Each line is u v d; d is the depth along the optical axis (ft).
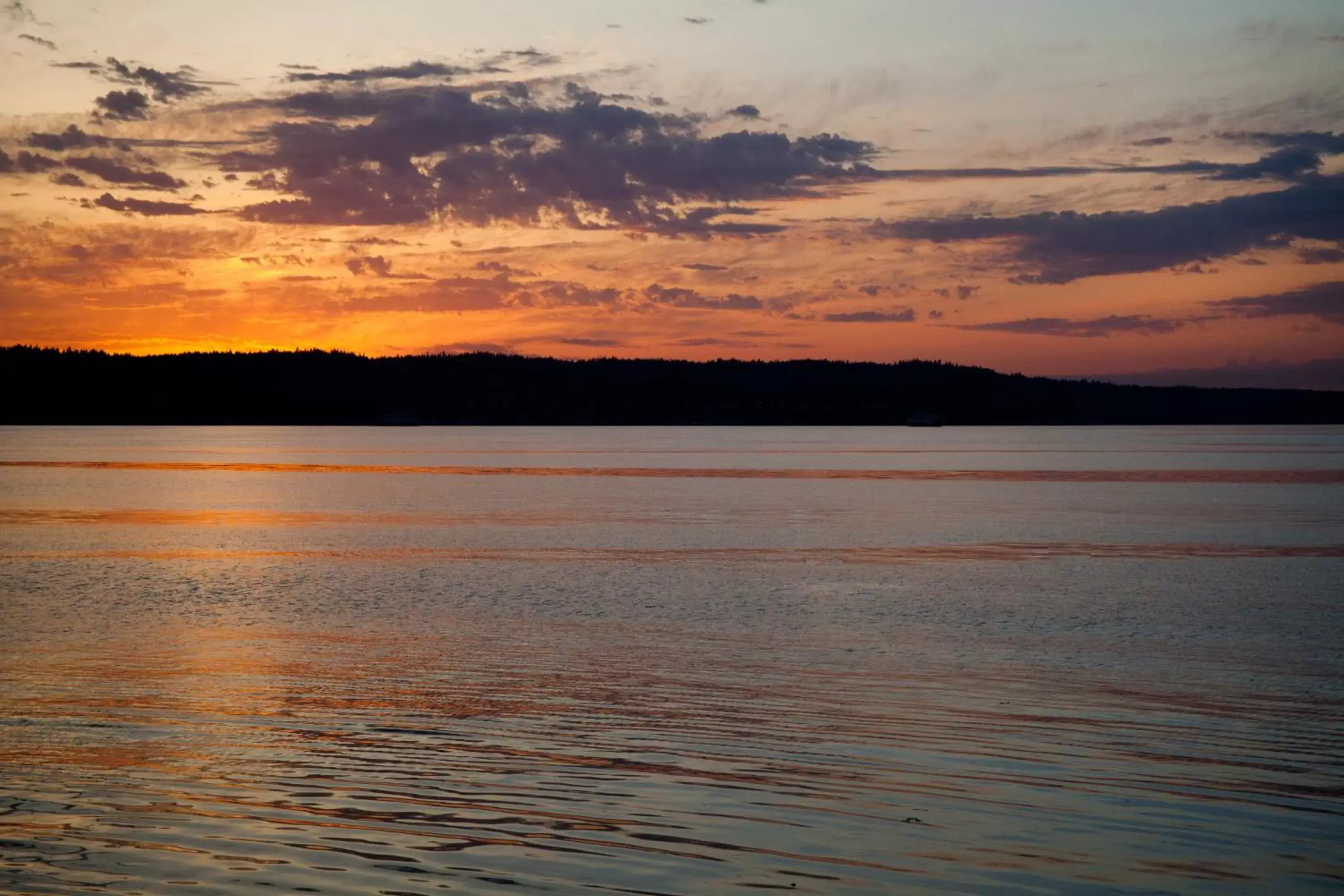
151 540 135.13
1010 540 135.95
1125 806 37.70
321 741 44.88
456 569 106.83
